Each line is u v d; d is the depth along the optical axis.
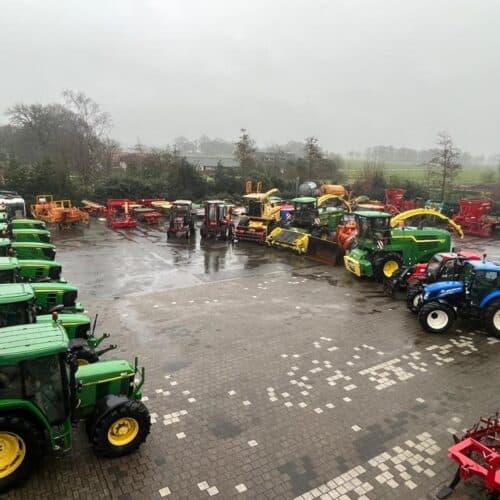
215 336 10.59
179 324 11.32
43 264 12.85
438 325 10.95
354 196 41.66
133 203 31.80
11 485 5.54
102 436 5.99
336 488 5.81
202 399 7.81
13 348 5.38
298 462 6.27
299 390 8.19
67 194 34.53
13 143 60.81
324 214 23.47
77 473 5.91
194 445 6.57
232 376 8.66
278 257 19.73
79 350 7.98
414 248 15.87
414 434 6.95
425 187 43.66
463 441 6.03
